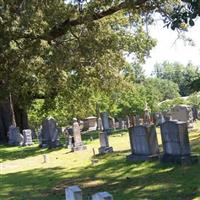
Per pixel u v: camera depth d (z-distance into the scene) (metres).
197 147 19.36
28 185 16.45
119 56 31.64
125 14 26.55
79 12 21.64
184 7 8.93
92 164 19.45
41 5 20.28
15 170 21.28
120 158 19.78
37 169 20.36
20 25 20.67
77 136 25.94
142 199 12.21
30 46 22.48
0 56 22.38
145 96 61.31
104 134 22.39
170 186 13.20
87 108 47.47
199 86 8.88
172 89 116.94
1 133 43.62
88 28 21.95
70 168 19.45
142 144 17.92
